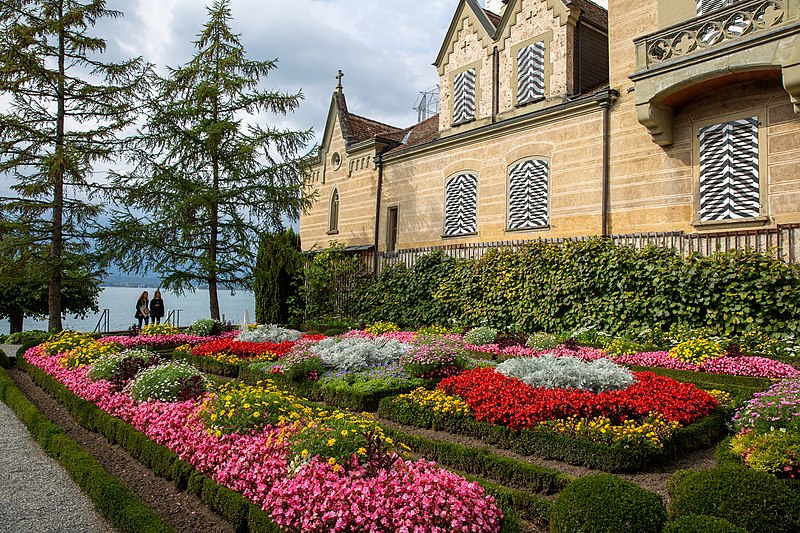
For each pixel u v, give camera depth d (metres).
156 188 21.75
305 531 4.48
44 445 7.87
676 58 14.44
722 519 4.22
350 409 9.41
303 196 24.23
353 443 5.38
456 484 4.84
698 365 11.00
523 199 19.45
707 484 4.82
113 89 21.86
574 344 13.88
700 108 15.07
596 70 19.94
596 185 17.22
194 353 14.75
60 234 20.78
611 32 17.14
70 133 21.17
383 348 12.13
